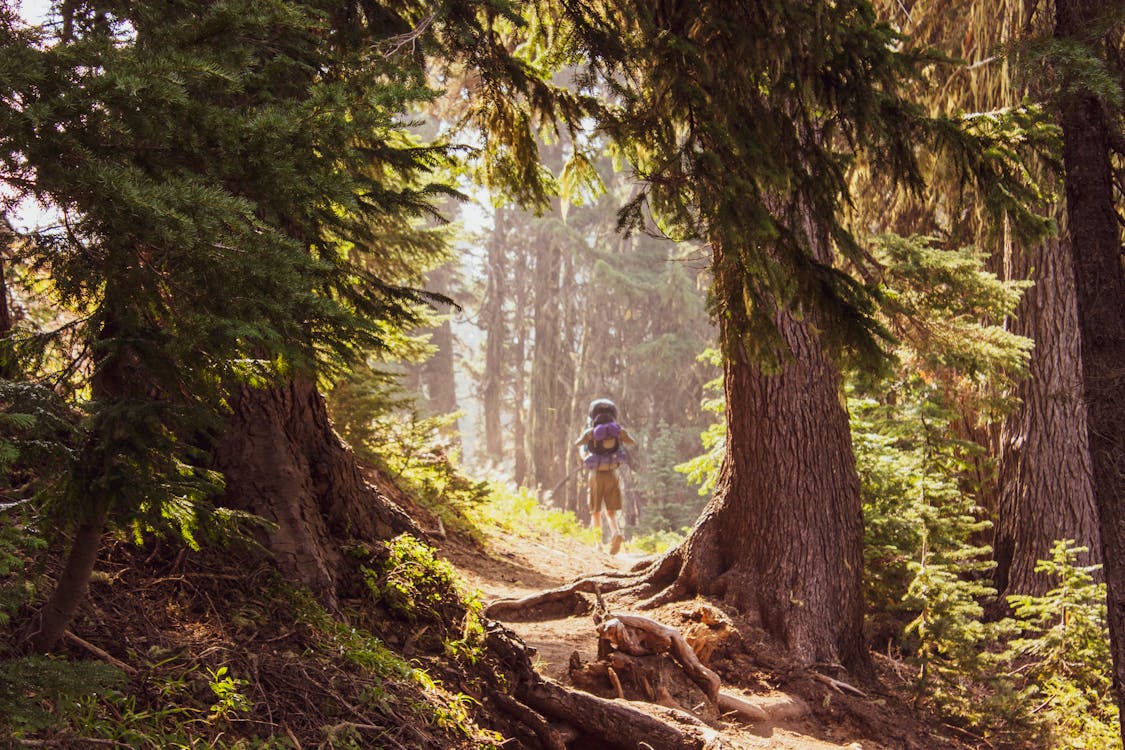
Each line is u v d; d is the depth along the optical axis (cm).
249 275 244
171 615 381
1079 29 532
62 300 257
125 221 226
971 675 702
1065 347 919
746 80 540
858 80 521
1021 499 934
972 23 952
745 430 726
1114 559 541
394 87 288
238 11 283
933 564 759
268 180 257
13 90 224
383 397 975
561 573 980
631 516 3291
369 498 557
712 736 489
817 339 716
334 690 377
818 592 696
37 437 257
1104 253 549
